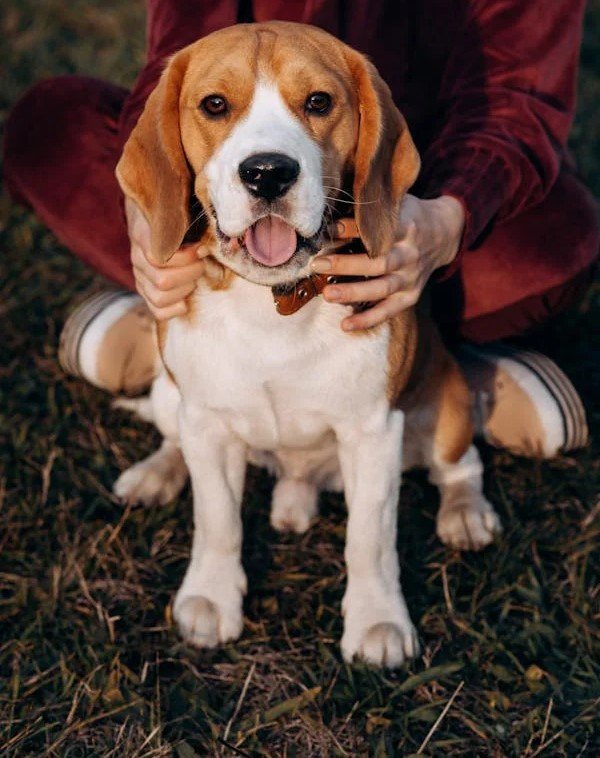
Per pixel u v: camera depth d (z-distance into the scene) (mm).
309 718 949
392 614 1018
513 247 1163
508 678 983
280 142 850
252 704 978
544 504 1159
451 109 1116
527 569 1082
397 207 925
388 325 965
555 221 1170
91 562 1096
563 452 1212
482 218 1030
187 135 905
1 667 1003
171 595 1079
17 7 2094
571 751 934
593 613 1045
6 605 1055
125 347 1245
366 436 983
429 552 1122
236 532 1040
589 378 1310
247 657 1014
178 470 1186
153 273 948
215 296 947
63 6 2109
